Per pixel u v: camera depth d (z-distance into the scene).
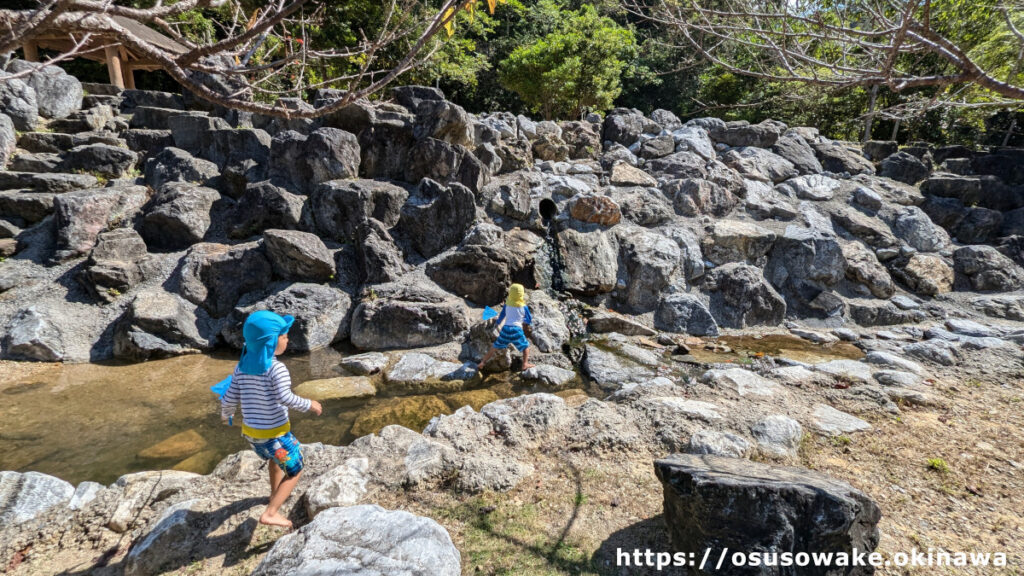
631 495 3.23
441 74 15.78
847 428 4.12
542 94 15.54
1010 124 12.45
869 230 8.73
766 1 3.23
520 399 4.45
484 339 6.28
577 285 7.71
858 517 2.36
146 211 7.34
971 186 9.55
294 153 8.06
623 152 10.23
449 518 3.00
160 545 2.71
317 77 12.74
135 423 4.50
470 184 8.42
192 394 5.09
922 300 8.19
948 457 3.72
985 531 2.91
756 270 8.00
